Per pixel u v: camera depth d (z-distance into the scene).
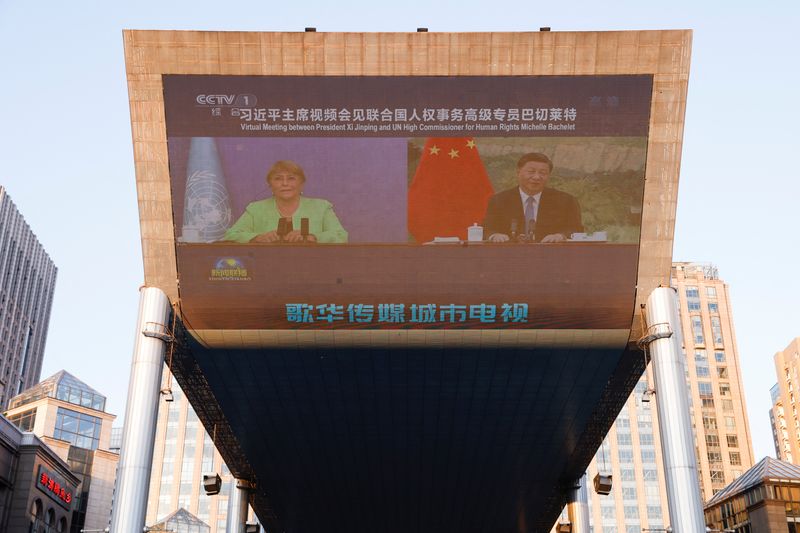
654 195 39.50
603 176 39.34
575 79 38.25
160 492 149.88
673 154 39.03
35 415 105.25
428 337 42.16
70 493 70.94
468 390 47.81
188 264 40.53
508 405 49.91
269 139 39.00
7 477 59.47
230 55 38.28
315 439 55.56
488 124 38.72
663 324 39.78
